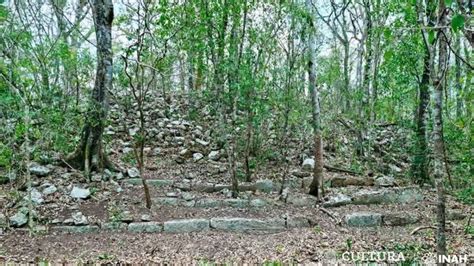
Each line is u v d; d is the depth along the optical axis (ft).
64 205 24.04
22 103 22.98
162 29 24.86
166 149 34.76
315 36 27.55
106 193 25.84
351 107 39.32
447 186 29.07
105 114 28.09
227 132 29.66
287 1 26.68
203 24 25.91
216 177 30.17
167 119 38.73
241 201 25.96
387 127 41.73
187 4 25.98
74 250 19.99
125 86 27.12
